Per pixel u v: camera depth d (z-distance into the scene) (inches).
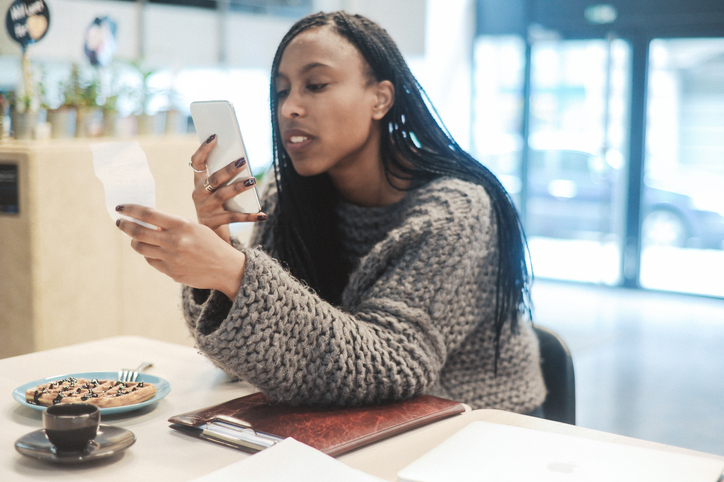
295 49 42.2
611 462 27.5
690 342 167.8
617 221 224.5
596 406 123.6
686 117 211.5
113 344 49.7
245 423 32.3
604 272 228.1
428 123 46.4
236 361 32.9
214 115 36.4
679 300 211.8
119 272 98.7
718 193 211.3
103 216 95.4
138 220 30.5
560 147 233.9
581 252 233.0
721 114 206.2
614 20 216.7
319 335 34.5
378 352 35.6
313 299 35.3
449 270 39.4
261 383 33.9
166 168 105.3
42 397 34.5
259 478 25.7
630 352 158.7
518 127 241.9
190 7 156.7
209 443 31.3
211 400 37.9
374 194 47.8
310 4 192.4
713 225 213.6
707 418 118.6
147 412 35.7
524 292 47.0
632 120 217.5
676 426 114.7
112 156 30.7
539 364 49.7
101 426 31.4
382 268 41.2
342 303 43.3
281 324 33.1
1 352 90.1
